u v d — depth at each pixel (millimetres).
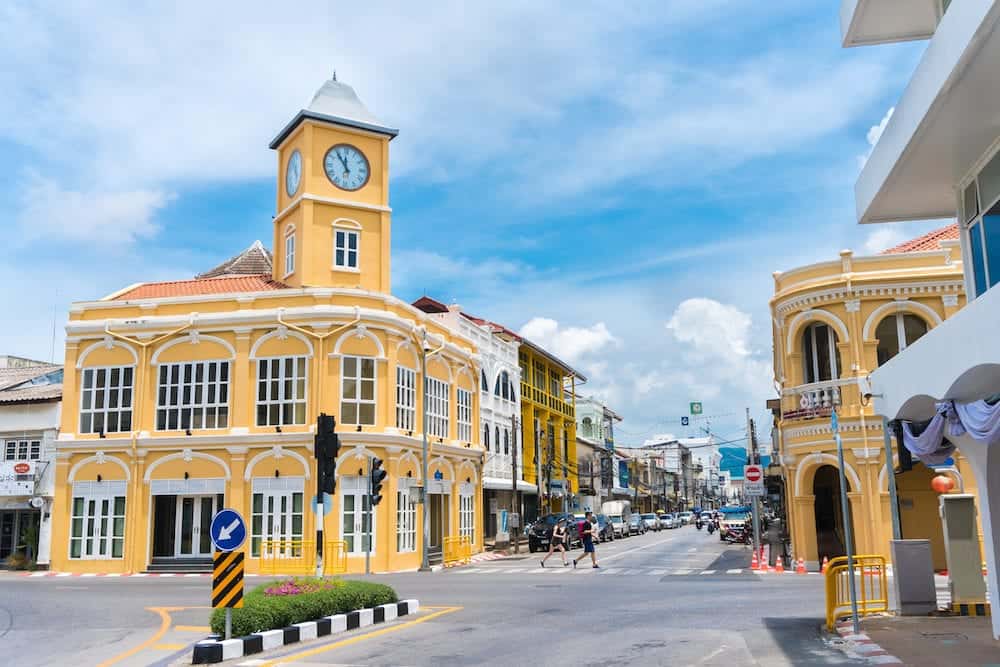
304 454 30266
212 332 31719
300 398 30781
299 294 31344
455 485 38062
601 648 12109
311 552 29578
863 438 25672
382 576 27375
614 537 55781
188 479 31062
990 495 11609
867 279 26188
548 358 57625
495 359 47594
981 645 11125
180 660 11984
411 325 33281
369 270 35031
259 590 14531
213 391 31500
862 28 13945
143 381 31750
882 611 14789
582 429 75312
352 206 34969
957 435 11023
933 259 26312
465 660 11438
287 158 36281
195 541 31250
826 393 26469
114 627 15586
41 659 12398
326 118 34656
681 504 114688
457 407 39312
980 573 14445
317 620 13914
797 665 10461
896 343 26547
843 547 28672
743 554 35969
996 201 11406
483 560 36844
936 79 9953
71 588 24094
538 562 34156
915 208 13797
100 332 32375
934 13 13477
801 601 17094
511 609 16969
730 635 12938
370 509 27219
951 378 10344
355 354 31094
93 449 31719
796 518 26891
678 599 18000
